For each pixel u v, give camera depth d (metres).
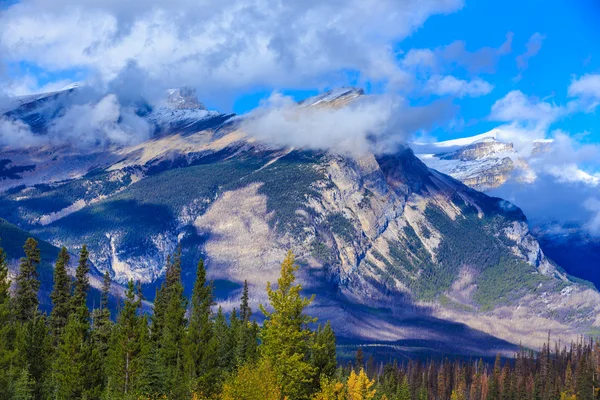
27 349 116.81
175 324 133.12
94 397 112.69
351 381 115.31
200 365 124.19
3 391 104.19
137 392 115.19
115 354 120.12
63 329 134.00
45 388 115.62
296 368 104.88
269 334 107.06
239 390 94.50
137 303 125.62
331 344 124.12
